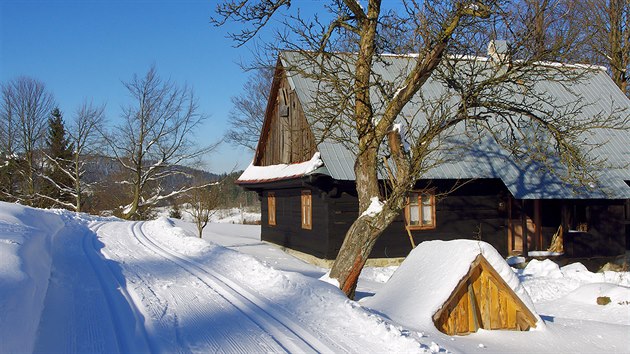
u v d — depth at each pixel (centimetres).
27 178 4119
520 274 1562
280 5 977
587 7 2625
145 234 1656
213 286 874
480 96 989
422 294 784
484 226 1789
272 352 567
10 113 4116
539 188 1669
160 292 822
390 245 1698
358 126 995
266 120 2197
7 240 859
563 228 1819
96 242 1412
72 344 564
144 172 4128
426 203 1739
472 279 774
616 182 1747
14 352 466
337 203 1639
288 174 1781
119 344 571
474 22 918
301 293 801
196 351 561
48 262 979
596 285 1289
